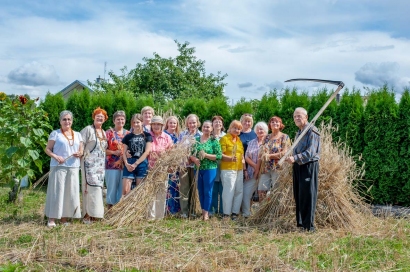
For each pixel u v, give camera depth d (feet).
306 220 22.07
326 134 25.68
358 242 19.54
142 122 26.68
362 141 32.01
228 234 20.94
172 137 26.63
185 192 25.75
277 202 23.85
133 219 22.71
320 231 22.03
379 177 31.40
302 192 22.04
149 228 22.07
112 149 25.02
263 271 15.70
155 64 77.41
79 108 38.06
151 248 18.10
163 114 32.50
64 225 22.25
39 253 16.94
